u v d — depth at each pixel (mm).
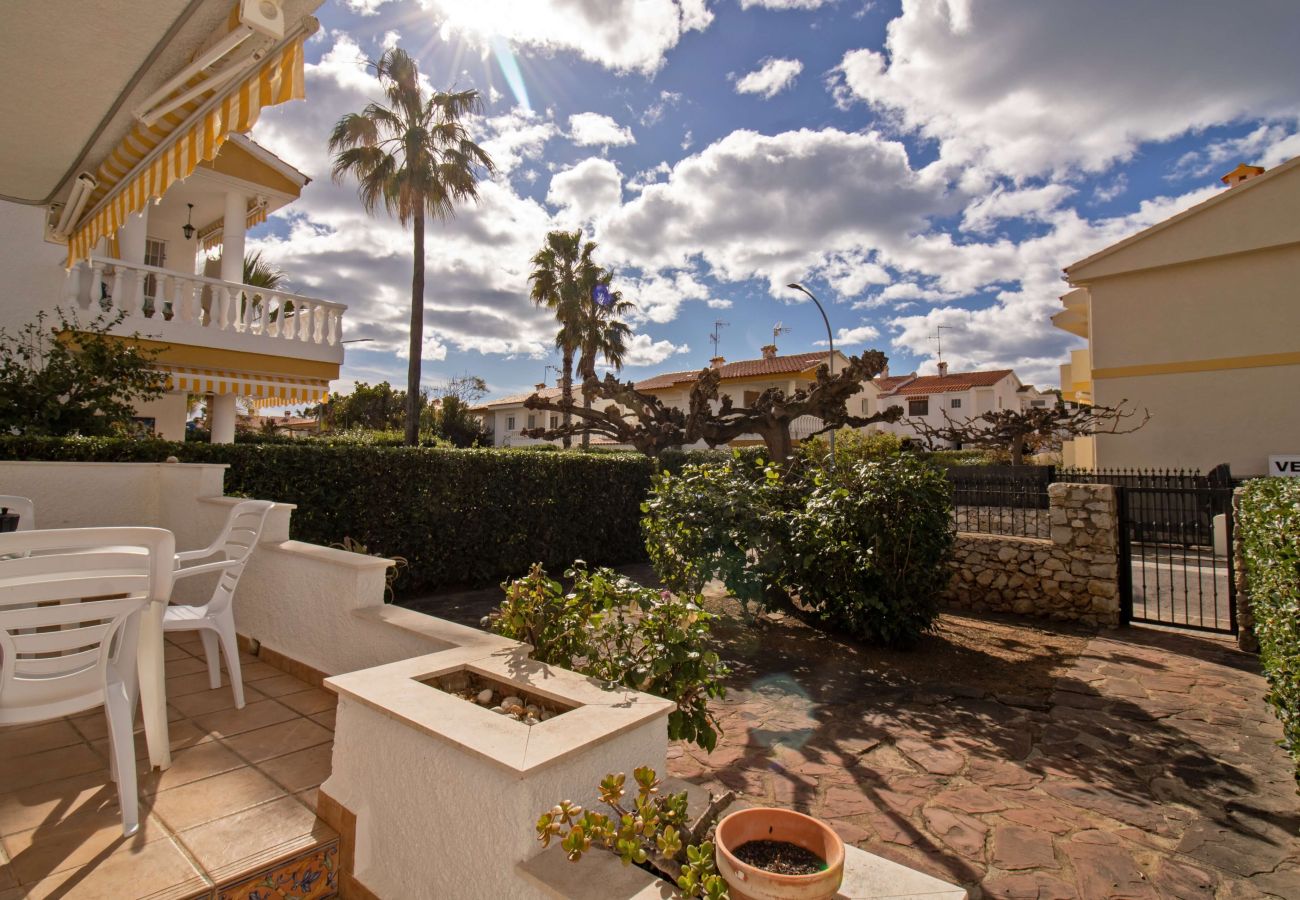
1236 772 4465
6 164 4719
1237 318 16672
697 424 11430
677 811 1910
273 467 7996
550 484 11875
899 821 3814
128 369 8312
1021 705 5773
